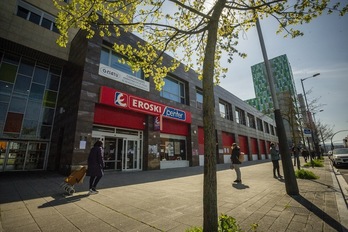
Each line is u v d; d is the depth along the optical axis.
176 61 5.64
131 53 4.94
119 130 12.39
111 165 11.84
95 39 11.66
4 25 12.05
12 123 12.37
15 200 5.08
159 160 13.84
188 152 16.84
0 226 3.35
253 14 5.10
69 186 5.77
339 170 13.45
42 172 11.62
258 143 32.22
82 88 10.45
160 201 4.97
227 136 23.75
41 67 14.23
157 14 4.66
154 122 14.11
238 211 4.08
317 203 4.57
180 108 16.89
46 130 13.66
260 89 88.25
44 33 13.55
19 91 12.97
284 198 5.09
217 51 5.40
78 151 9.65
